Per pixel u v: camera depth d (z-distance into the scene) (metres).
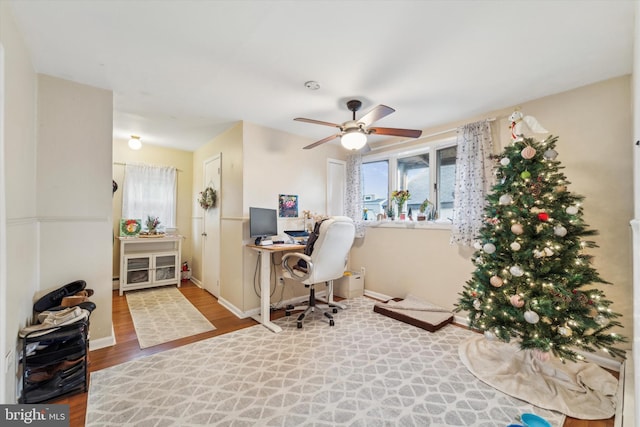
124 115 3.11
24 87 1.83
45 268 2.16
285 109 2.89
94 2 1.44
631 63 1.94
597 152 2.21
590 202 2.23
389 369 2.07
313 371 2.04
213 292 4.02
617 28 1.58
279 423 1.53
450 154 3.34
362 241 4.20
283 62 2.01
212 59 1.98
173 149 4.82
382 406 1.68
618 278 2.10
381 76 2.18
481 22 1.55
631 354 2.02
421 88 2.38
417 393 1.80
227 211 3.59
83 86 2.35
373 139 3.94
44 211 2.16
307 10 1.48
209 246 4.20
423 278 3.41
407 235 3.60
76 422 1.52
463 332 2.74
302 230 3.82
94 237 2.39
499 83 2.27
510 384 1.86
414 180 3.75
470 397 1.77
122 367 2.08
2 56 1.28
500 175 2.18
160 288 4.41
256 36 1.71
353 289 3.95
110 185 2.48
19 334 1.66
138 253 4.27
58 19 1.57
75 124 2.31
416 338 2.60
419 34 1.67
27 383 1.63
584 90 2.28
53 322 1.76
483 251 2.16
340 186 4.40
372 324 2.94
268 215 3.30
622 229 2.09
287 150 3.68
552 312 1.77
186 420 1.54
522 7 1.43
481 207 2.81
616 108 2.13
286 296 3.63
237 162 3.34
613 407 1.65
